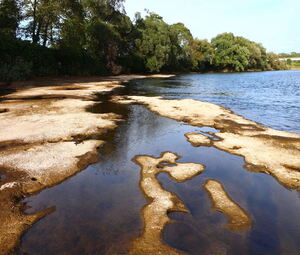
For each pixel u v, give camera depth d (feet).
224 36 268.82
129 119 38.78
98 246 12.03
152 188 17.63
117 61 163.73
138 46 166.91
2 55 85.97
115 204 15.75
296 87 91.20
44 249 11.87
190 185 18.28
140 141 28.37
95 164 21.81
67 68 119.24
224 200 16.29
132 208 15.29
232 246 12.20
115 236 12.75
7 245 12.08
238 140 28.50
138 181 18.81
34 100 52.19
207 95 68.85
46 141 26.63
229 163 22.43
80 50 126.21
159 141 28.53
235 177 19.79
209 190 17.54
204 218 14.37
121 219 14.20
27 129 30.50
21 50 94.07
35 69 100.32
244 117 41.24
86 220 14.12
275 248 12.17
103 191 17.35
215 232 13.19
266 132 31.63
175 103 53.06
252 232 13.28
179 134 31.32
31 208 15.26
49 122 34.09
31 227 13.50
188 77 155.53
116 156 23.67
